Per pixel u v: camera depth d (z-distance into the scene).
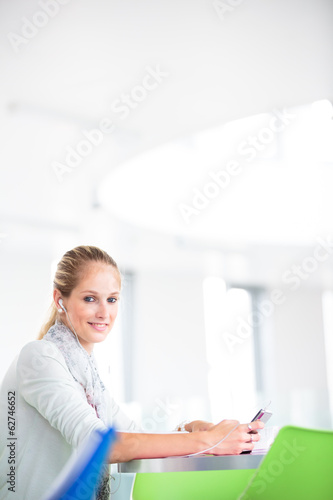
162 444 1.47
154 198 6.39
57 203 6.55
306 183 7.61
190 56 3.48
